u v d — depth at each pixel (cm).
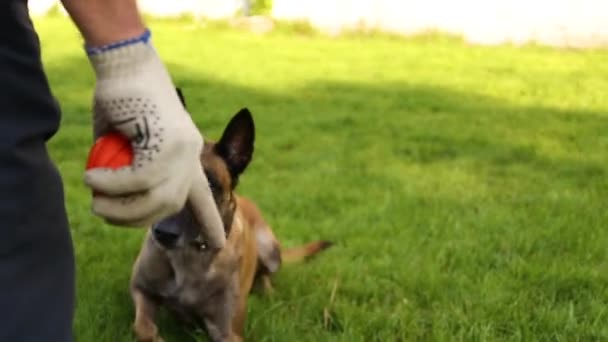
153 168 143
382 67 1150
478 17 1588
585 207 498
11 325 141
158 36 1390
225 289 320
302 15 1630
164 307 338
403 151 650
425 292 355
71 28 1428
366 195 515
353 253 411
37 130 143
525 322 328
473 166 608
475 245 419
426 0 1603
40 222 144
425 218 468
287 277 382
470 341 312
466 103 886
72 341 150
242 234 330
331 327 328
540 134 730
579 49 1534
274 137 666
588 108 885
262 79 996
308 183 538
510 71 1164
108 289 347
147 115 143
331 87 959
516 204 509
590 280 376
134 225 148
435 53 1349
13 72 140
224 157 324
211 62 1120
